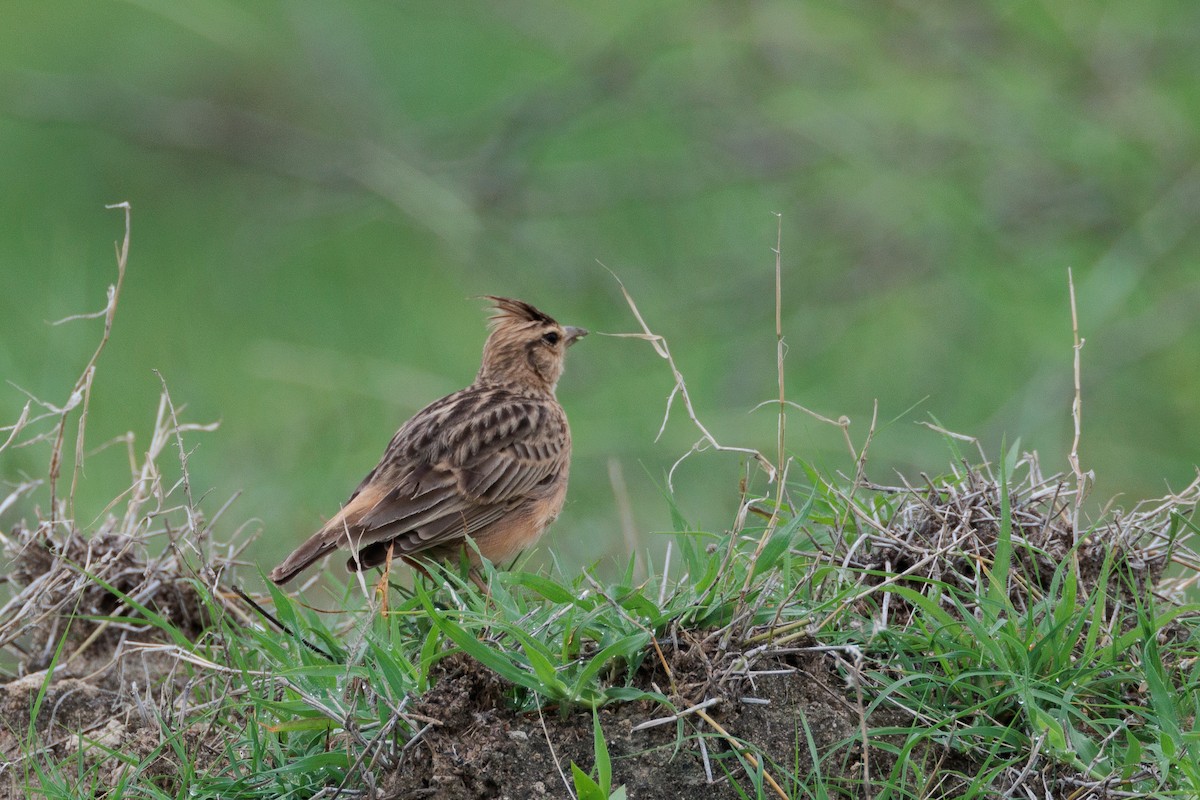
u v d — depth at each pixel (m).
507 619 6.49
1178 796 5.85
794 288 17.03
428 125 18.55
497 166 17.44
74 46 22.53
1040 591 7.04
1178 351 16.84
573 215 18.17
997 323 17.45
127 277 19.03
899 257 16.75
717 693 6.27
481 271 18.02
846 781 6.11
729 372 16.69
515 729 6.23
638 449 14.85
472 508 8.81
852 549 7.04
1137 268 15.44
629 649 6.18
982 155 16.73
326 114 20.41
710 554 7.26
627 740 6.19
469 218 16.19
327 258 19.59
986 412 16.50
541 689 6.17
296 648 6.91
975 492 7.36
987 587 6.99
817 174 18.70
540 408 9.66
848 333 17.94
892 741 6.29
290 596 7.96
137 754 6.76
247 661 7.25
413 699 6.29
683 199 17.89
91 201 20.97
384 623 6.97
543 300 17.89
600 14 17.56
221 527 12.43
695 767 6.13
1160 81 16.50
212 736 6.74
